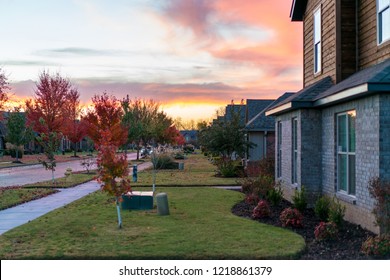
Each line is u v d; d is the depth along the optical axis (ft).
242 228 31.37
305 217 36.06
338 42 38.68
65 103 181.98
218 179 77.61
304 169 40.65
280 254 24.08
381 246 23.57
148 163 146.61
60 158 181.27
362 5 37.47
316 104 37.91
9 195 54.80
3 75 141.38
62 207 44.55
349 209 33.06
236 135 86.12
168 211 38.47
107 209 42.37
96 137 133.18
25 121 163.32
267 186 45.01
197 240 27.58
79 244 27.07
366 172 29.60
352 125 33.30
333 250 25.50
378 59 34.17
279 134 53.52
